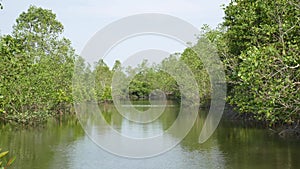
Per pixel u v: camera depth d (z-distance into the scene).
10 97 21.08
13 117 23.31
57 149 16.75
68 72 30.45
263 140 17.97
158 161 14.17
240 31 14.84
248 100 13.25
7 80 13.16
